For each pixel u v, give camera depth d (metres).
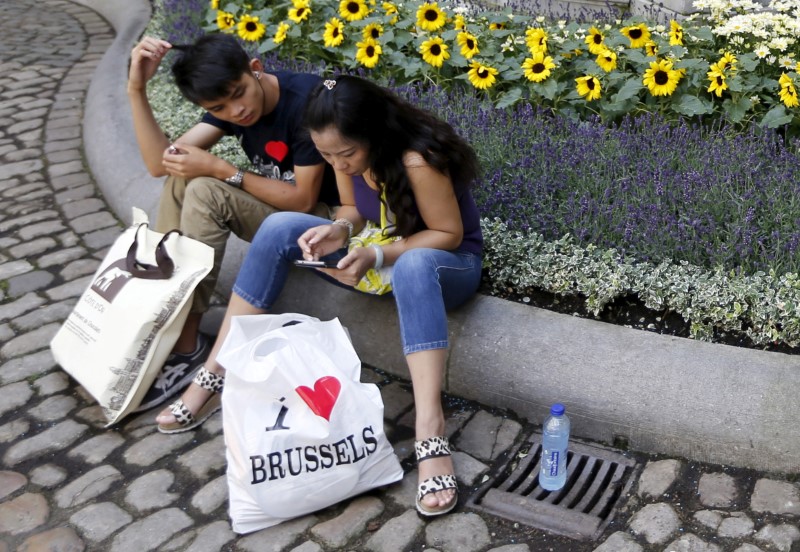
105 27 8.30
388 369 3.38
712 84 4.10
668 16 5.22
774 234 3.21
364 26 4.84
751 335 2.95
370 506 2.73
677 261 3.32
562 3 5.87
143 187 4.52
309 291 3.52
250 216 3.28
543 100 4.48
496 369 3.06
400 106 2.79
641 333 2.95
